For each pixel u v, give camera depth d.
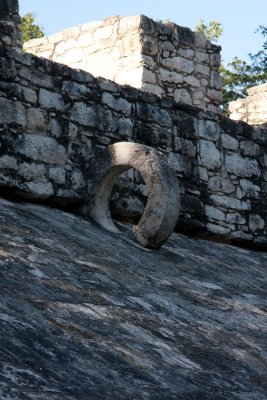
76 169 11.05
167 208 10.55
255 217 13.52
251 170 13.60
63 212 10.92
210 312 8.41
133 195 11.71
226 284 10.19
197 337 7.34
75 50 14.54
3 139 10.32
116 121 11.66
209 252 12.06
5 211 9.70
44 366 5.35
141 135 12.02
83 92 11.27
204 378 6.30
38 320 6.15
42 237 8.94
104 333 6.47
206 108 14.66
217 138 13.15
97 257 9.00
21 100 10.56
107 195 11.11
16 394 4.79
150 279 8.97
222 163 13.16
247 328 8.25
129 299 7.74
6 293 6.52
